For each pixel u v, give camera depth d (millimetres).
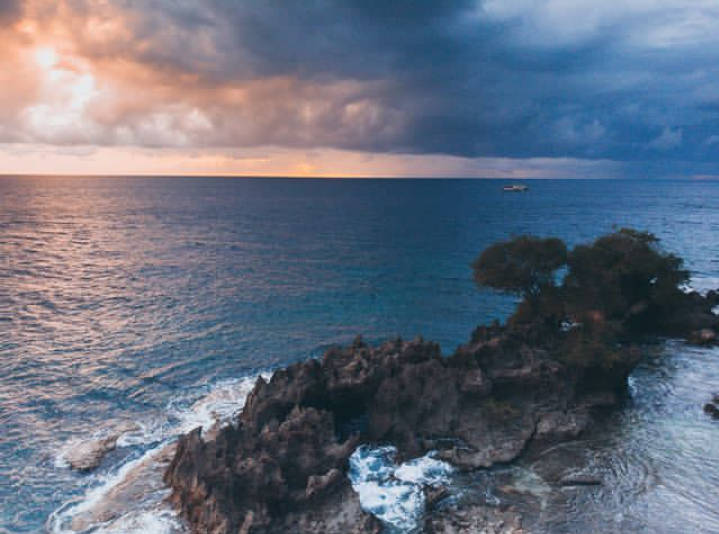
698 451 42031
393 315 84625
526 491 36688
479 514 34000
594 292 60438
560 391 48438
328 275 115125
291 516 32469
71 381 55969
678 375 58375
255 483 32500
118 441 43344
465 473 38906
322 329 76688
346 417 46750
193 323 78125
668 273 76000
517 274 59812
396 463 40031
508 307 90312
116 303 88938
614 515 34031
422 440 42406
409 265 127562
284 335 73500
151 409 49625
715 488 37125
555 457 41062
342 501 33562
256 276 113250
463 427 43938
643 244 77750
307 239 172875
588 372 50750
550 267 59844
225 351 66312
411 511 34375
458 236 181375
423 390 44844
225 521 30547
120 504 34531
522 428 44031
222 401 51594
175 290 99312
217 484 32625
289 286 104062
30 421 46812
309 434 37406
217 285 104188
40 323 76688
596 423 46688
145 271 117125
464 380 46500
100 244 156000
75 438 44000
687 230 196375
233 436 36438
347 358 49719
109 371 58906
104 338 70438
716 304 87750
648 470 39281
